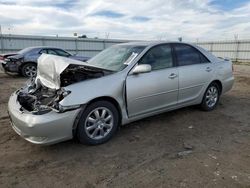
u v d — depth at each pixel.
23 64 10.65
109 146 3.42
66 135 3.11
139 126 4.18
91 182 2.58
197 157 3.09
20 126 3.03
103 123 3.47
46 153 3.22
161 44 4.22
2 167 2.87
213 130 4.02
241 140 3.63
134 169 2.82
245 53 26.61
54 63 3.34
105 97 3.40
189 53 4.60
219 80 5.05
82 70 3.46
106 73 3.56
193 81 4.51
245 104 5.69
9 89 7.82
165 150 3.30
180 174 2.70
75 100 3.09
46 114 2.94
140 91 3.71
